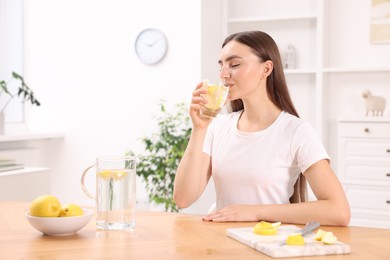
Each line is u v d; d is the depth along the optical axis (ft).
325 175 6.22
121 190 5.23
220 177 6.91
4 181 11.48
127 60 15.48
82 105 16.03
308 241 4.61
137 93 15.40
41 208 4.99
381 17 15.06
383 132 14.05
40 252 4.45
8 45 15.96
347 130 14.42
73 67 16.08
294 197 6.89
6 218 5.90
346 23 15.40
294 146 6.57
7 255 4.37
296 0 15.75
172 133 14.87
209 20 15.10
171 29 14.94
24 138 14.62
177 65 14.92
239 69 6.59
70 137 16.17
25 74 16.47
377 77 15.11
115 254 4.38
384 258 4.26
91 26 15.83
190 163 6.62
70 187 16.21
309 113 15.72
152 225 5.49
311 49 15.58
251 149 6.78
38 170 12.39
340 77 15.44
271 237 4.75
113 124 15.70
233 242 4.79
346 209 5.77
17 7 16.21
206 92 5.49
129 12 15.39
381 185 14.10
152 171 14.24
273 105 6.96
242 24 16.28
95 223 5.60
